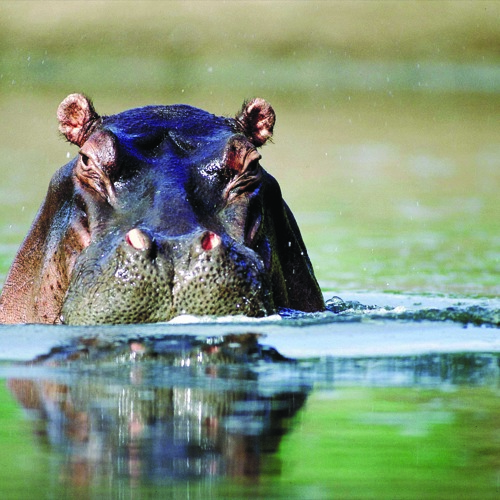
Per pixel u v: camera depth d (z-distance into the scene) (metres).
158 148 35.44
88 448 22.78
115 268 31.27
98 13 170.50
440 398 27.11
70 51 164.88
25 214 69.56
